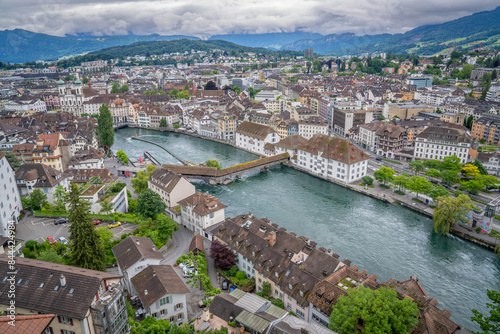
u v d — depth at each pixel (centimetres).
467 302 10569
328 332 7100
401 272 11938
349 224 15312
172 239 13362
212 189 19475
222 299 8794
